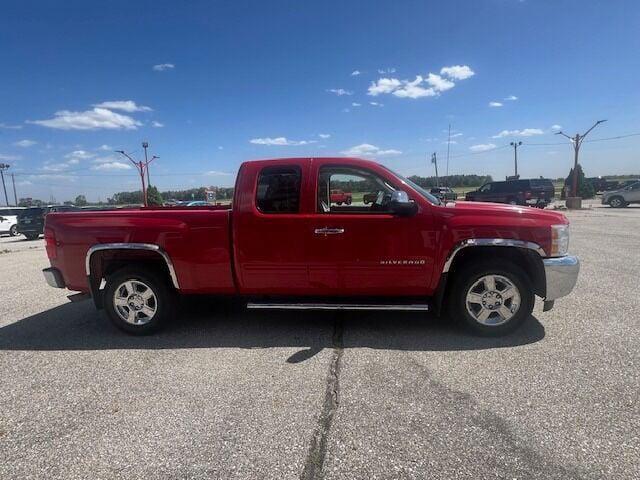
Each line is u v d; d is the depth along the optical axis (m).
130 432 2.93
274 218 4.51
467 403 3.17
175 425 3.00
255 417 3.07
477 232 4.31
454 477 2.40
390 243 4.41
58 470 2.56
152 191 51.69
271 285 4.67
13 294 7.23
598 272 7.41
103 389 3.57
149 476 2.48
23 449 2.78
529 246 4.29
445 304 4.93
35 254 14.09
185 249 4.64
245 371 3.83
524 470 2.44
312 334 4.70
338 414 3.07
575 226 16.08
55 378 3.81
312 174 4.55
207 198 32.75
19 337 4.93
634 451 2.57
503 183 29.72
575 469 2.43
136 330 4.83
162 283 4.77
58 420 3.12
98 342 4.70
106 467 2.57
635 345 4.15
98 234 4.75
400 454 2.61
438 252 4.38
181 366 3.98
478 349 4.16
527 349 4.12
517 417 2.97
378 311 5.47
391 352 4.15
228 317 5.38
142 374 3.84
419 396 3.29
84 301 6.58
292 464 2.55
